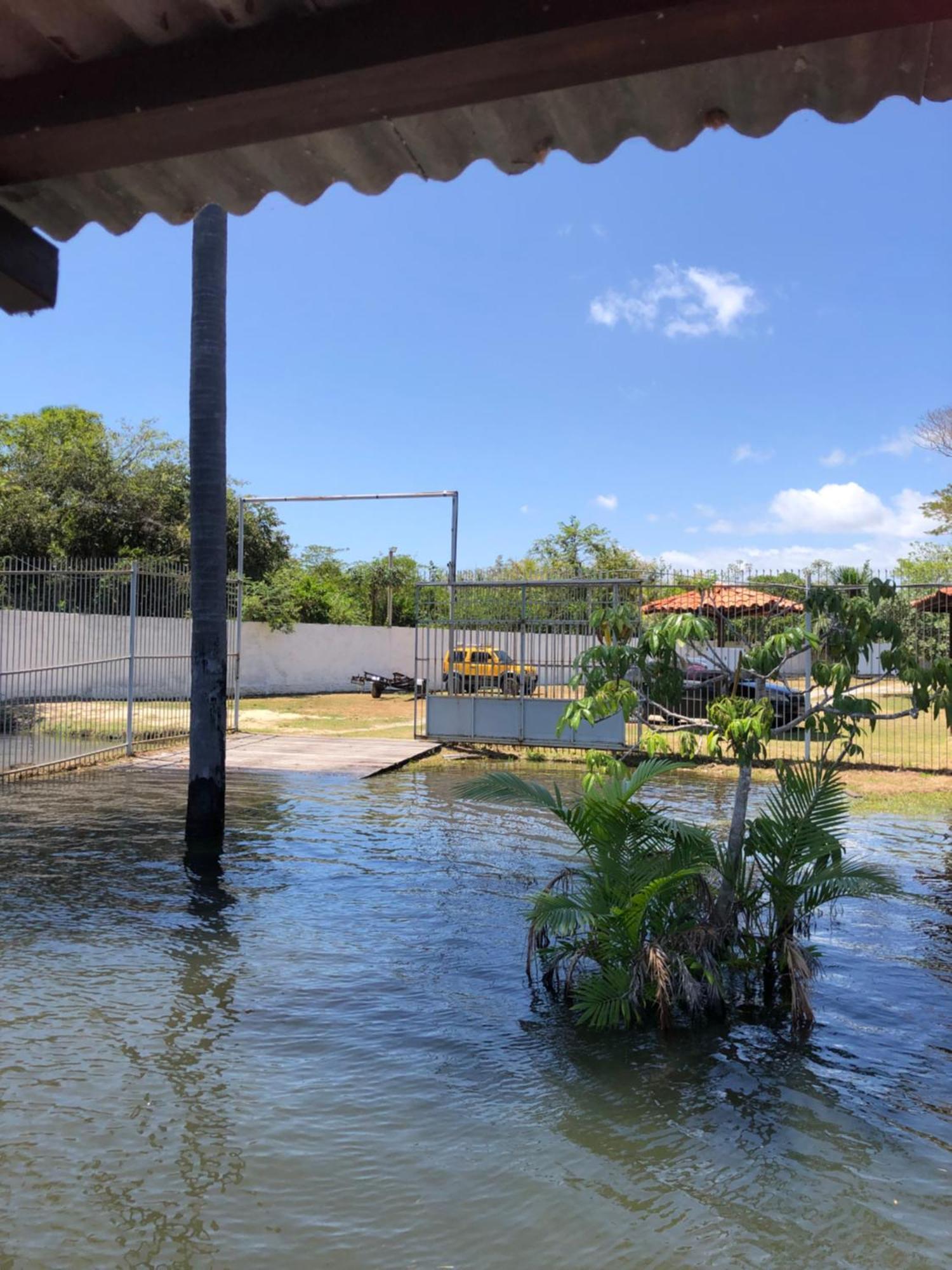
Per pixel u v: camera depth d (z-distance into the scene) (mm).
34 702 17391
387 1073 4582
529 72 1784
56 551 27797
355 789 13102
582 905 5801
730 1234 3340
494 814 11438
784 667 8234
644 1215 3447
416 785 13508
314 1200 3502
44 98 1932
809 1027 5297
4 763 13922
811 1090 4508
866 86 2066
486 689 17141
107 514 29578
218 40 1823
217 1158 3781
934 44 1900
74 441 31594
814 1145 3986
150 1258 3150
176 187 2475
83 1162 3727
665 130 2262
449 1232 3320
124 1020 5156
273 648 29578
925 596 17297
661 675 6422
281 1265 3121
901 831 10555
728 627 9141
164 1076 4492
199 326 9883
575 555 37844
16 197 2406
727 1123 4160
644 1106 4297
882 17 1616
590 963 6039
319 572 44219
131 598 15734
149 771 14141
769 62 1984
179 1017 5215
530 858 9203
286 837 9984
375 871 8625
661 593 15086
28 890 7762
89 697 18656
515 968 6152
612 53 1728
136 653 19469
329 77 1787
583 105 2162
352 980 5848
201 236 9914
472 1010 5434
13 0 1717
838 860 6191
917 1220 3447
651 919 5844
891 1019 5430
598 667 6379
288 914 7230
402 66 1755
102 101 1907
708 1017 5430
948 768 15008
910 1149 3975
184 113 1910
